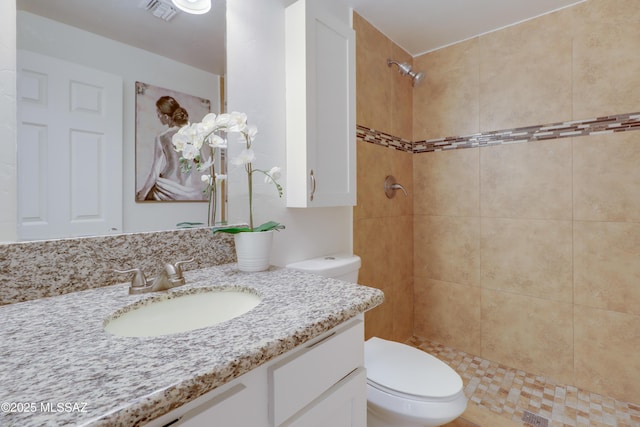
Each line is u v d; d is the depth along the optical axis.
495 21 1.81
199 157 1.06
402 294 2.13
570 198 1.67
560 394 1.60
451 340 2.11
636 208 1.50
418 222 2.24
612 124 1.55
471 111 2.00
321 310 0.67
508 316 1.88
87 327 0.59
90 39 0.84
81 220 0.82
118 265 0.87
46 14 0.77
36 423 0.33
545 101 1.73
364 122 1.77
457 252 2.07
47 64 0.77
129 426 0.36
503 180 1.88
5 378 0.42
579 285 1.66
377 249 1.89
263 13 1.23
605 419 1.41
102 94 0.86
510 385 1.69
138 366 0.45
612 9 1.54
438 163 2.14
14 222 0.73
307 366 0.63
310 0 1.23
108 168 0.87
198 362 0.46
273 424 0.56
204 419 0.46
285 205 1.32
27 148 0.75
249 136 1.07
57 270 0.78
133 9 0.92
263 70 1.23
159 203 0.97
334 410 0.69
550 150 1.72
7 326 0.59
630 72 1.50
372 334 1.84
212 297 0.87
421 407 0.96
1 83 0.71
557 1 1.63
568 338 1.69
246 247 1.00
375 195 1.87
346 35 1.41
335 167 1.36
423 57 2.19
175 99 1.00
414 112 2.24
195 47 1.05
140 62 0.93
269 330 0.57
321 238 1.52
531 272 1.80
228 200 1.14
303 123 1.23
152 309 0.77
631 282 1.52
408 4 1.66
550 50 1.71
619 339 1.55
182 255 1.00
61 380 0.41
